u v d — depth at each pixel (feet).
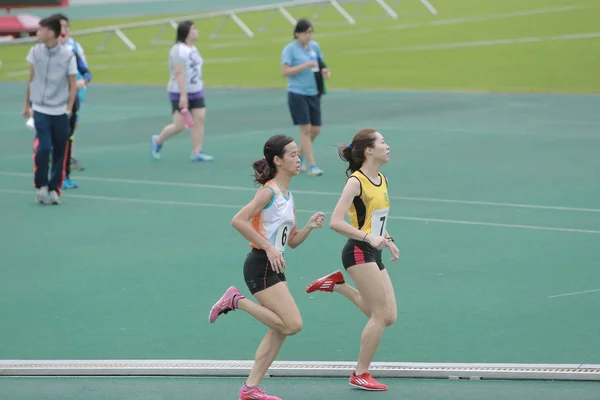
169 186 134.31
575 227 106.42
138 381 67.21
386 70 253.44
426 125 176.86
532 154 148.77
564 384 65.00
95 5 490.08
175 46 147.02
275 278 63.00
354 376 65.26
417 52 281.33
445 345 72.49
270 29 360.89
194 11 428.56
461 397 63.21
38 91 122.31
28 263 98.22
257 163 63.52
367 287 64.39
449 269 91.97
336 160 149.18
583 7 360.69
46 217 118.52
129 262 97.55
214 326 78.23
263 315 62.13
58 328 78.38
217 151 159.94
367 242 63.36
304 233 65.31
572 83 221.05
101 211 120.88
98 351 72.79
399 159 147.43
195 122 150.71
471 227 107.45
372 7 399.03
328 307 82.12
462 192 124.67
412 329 76.07
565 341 72.59
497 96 209.05
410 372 67.00
